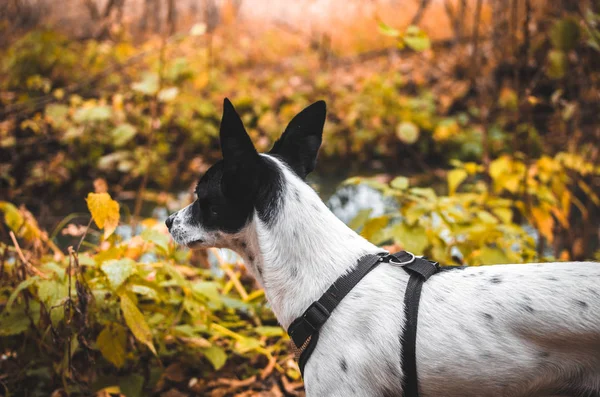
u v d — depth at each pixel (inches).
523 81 286.5
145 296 142.1
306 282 96.7
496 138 314.3
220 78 394.0
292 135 106.4
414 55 445.1
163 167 297.9
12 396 134.5
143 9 498.3
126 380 133.1
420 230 148.1
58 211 262.7
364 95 363.3
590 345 86.7
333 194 280.1
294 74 423.5
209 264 192.4
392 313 92.4
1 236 212.1
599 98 195.3
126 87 335.0
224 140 96.0
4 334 128.5
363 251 99.2
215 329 152.3
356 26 506.3
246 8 553.0
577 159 205.0
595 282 88.4
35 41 369.7
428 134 328.5
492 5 306.8
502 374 89.1
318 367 93.4
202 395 137.9
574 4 230.1
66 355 124.6
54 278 127.2
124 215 255.0
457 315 90.9
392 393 92.7
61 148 308.8
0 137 295.1
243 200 99.1
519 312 88.7
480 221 161.3
